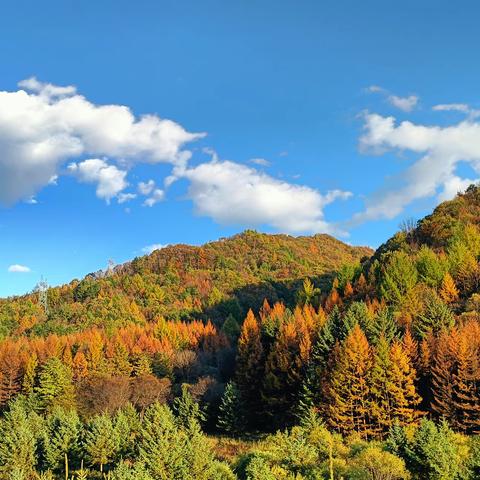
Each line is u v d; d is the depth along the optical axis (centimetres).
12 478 4950
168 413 6694
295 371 7162
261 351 8238
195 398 7475
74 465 6009
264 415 7406
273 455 4953
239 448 6344
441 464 4041
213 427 7375
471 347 5650
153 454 4734
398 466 4125
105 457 5784
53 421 6606
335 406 5884
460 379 5441
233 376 9200
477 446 4250
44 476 5369
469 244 9750
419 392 6031
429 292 8375
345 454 4956
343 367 6012
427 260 9200
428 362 6022
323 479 4272
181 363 9362
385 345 6025
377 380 5891
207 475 4619
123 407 7488
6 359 9719
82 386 8550
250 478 4306
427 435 4241
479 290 8294
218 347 10531
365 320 7338
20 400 8506
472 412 5403
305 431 5397
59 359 9475
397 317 7719
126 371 9425
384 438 5716
